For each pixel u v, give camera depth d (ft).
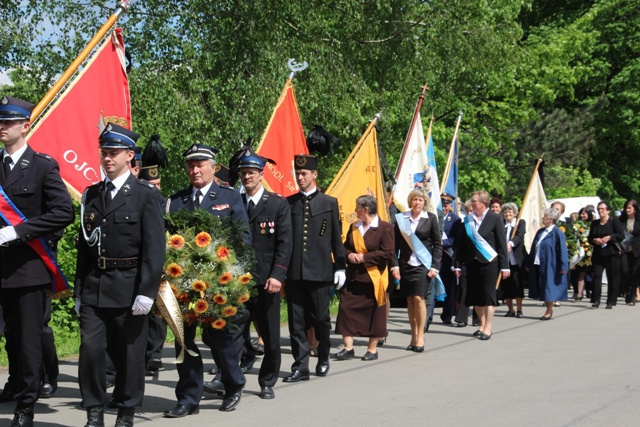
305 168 29.71
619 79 117.80
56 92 27.91
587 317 49.26
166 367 31.86
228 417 23.31
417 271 36.11
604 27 120.26
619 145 126.62
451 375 29.68
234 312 23.16
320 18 60.75
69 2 53.57
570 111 124.88
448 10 71.36
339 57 60.75
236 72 54.95
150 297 20.42
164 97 51.83
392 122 71.97
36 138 27.53
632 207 58.39
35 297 20.84
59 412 23.73
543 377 28.91
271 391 26.04
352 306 33.81
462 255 40.83
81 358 20.40
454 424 22.18
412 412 23.67
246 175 26.99
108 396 25.53
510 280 49.73
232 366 24.12
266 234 26.63
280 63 55.57
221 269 23.00
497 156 105.60
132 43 53.11
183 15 53.78
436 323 47.50
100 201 20.83
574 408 23.95
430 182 46.44
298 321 29.07
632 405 24.29
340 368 31.71
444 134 87.20
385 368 31.55
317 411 23.98
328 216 29.55
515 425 22.00
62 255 37.14
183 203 24.82
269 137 38.60
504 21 81.20
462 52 72.69
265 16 55.62
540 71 96.43
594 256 55.77
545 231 48.83
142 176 28.84
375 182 42.55
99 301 20.44
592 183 114.11
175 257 22.67
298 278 28.91
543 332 41.93
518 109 96.17
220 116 54.03
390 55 67.51
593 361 32.17
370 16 65.51
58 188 20.90
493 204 51.98
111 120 29.19
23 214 20.75
